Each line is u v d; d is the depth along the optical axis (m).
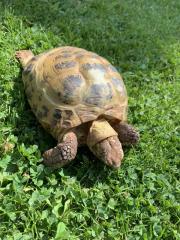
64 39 0.45
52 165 0.31
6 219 0.28
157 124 0.38
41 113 0.32
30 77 0.35
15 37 0.42
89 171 0.32
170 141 0.37
